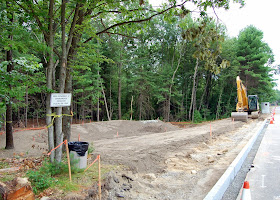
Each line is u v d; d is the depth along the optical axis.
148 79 32.78
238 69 37.25
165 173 6.71
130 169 6.24
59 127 5.38
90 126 19.53
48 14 5.54
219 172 6.43
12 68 9.70
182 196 4.93
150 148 9.43
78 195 3.97
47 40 5.84
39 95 27.11
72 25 5.94
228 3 5.88
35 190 3.90
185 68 38.91
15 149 11.18
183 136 13.05
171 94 35.59
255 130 16.28
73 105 30.22
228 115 40.91
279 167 6.99
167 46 38.81
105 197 4.54
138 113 34.28
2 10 5.94
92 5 6.17
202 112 41.66
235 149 9.63
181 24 7.07
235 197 4.79
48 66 5.38
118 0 6.74
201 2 6.06
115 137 17.52
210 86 42.75
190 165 7.65
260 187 5.39
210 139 12.77
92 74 27.91
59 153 5.30
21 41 5.55
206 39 5.90
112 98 35.59
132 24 7.84
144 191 5.27
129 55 33.66
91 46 8.31
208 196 4.34
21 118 24.77
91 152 7.92
